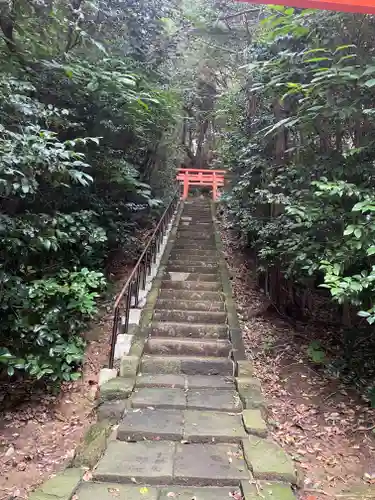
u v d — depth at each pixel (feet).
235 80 32.83
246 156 22.91
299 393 13.42
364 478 9.57
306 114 13.30
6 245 12.94
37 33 16.74
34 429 11.98
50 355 13.15
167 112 24.59
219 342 15.83
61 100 17.33
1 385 13.96
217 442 10.39
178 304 18.99
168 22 27.25
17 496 9.08
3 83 11.88
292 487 8.79
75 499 8.19
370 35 12.92
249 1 7.69
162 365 14.38
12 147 10.59
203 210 41.34
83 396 13.46
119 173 20.27
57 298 14.32
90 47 18.56
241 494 8.45
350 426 11.60
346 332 15.80
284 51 14.28
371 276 9.59
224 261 25.44
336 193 11.66
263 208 22.38
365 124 13.32
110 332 17.31
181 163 58.54
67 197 18.22
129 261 24.99
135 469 9.09
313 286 19.16
